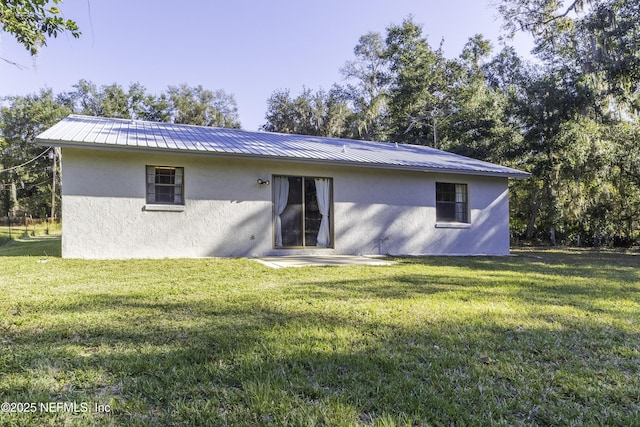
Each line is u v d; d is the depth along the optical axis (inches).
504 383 91.0
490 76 923.4
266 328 128.0
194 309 152.6
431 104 963.3
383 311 152.7
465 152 759.7
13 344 110.3
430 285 216.7
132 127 404.2
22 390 82.7
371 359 102.7
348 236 405.7
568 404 81.1
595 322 143.5
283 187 387.9
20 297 169.3
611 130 580.7
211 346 110.5
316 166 396.2
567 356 108.6
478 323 138.3
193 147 327.9
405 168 406.6
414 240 435.5
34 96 1398.9
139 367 94.5
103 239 316.8
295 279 232.7
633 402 82.7
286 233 386.3
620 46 510.0
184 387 84.8
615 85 545.0
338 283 219.0
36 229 985.5
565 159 614.5
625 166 561.6
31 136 1387.8
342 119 1160.8
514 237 806.5
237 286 205.8
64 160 308.0
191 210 345.7
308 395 83.2
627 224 625.6
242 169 366.3
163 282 215.3
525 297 187.6
